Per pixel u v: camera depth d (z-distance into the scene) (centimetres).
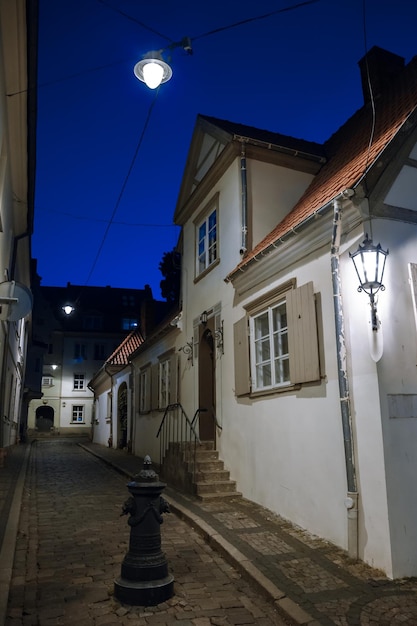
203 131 1248
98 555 610
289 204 1077
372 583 507
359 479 583
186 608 464
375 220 620
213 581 532
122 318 4762
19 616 441
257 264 870
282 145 1132
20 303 753
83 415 4434
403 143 646
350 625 420
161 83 709
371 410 573
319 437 677
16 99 768
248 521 738
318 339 695
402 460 558
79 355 4547
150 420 1670
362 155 816
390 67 1211
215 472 961
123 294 5031
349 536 579
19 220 1217
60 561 587
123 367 2191
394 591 488
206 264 1213
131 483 502
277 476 783
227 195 1104
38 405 4381
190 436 1214
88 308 4719
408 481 555
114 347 4622
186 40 691
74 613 449
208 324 1152
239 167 1059
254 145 1064
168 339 1482
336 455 638
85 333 4591
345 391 610
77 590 499
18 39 663
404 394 580
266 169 1080
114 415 2391
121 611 454
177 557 610
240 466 927
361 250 584
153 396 1606
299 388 733
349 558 573
